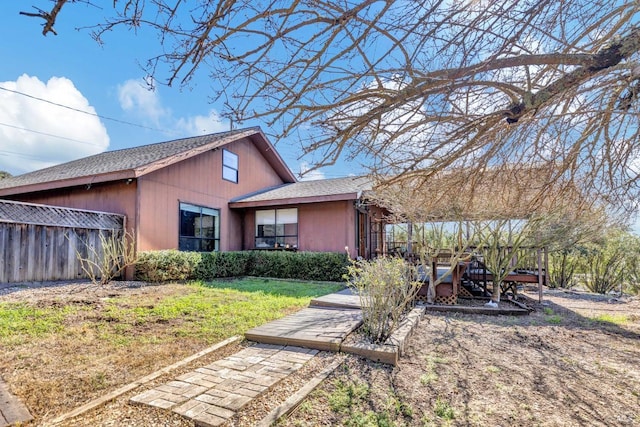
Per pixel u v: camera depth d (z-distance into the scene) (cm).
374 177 311
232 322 507
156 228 928
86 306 557
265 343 430
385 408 276
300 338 414
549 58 183
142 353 381
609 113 229
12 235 681
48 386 300
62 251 762
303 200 1102
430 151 234
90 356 369
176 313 545
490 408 280
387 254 1084
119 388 298
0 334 415
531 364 384
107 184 925
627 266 1130
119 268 809
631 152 249
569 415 271
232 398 276
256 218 1273
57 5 152
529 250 842
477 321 600
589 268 1210
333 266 996
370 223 1313
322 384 313
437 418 264
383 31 182
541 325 576
